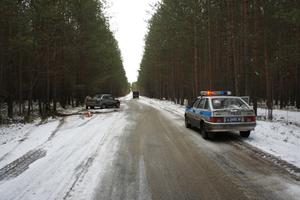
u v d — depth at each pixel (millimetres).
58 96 39406
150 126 15789
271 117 20172
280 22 19344
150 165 7762
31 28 19922
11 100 22438
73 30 27547
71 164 7844
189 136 12453
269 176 6730
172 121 18344
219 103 11766
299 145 10094
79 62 32875
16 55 22172
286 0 17250
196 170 7293
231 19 21188
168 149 9773
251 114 11469
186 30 28531
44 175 6918
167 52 41094
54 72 24656
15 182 6484
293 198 5445
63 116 22922
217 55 28109
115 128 14930
